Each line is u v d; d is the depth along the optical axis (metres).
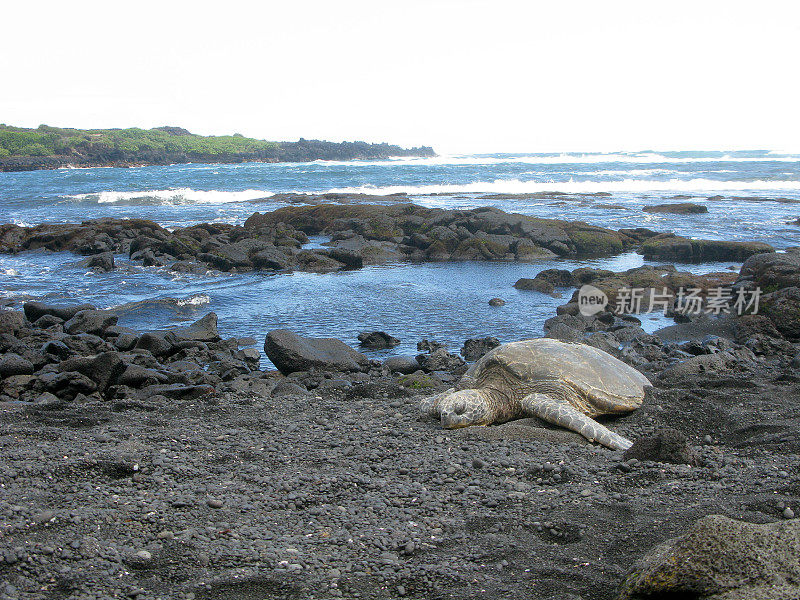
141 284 19.67
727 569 3.11
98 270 21.94
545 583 3.89
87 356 10.80
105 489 5.43
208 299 17.16
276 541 4.55
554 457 6.28
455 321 15.05
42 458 6.05
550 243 25.31
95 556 4.23
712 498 5.00
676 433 6.13
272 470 6.02
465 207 37.97
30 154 149.62
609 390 7.77
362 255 24.67
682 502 4.97
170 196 48.12
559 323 13.24
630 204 38.75
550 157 132.00
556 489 5.46
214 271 22.14
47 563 4.12
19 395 9.44
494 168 81.38
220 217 37.12
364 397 9.09
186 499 5.19
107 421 7.58
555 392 7.57
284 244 26.86
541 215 34.16
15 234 27.98
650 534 4.45
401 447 6.68
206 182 65.62
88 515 4.81
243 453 6.46
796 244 24.59
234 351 12.38
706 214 33.53
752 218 31.56
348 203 41.66
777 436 6.67
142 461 6.04
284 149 182.25
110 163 157.88
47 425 7.41
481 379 8.16
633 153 136.75
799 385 8.66
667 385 8.95
